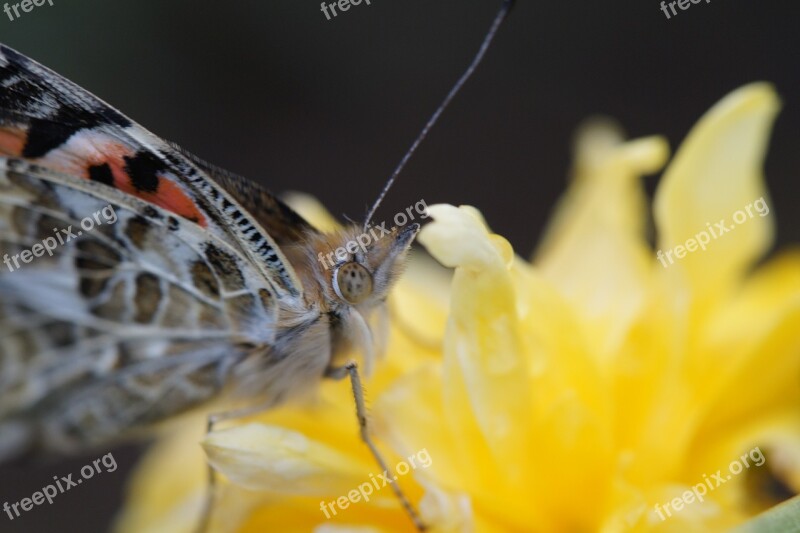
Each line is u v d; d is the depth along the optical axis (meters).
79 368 0.11
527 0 0.21
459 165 0.21
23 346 0.11
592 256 0.12
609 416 0.11
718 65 0.20
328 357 0.12
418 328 0.12
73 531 0.17
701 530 0.11
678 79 0.20
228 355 0.12
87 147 0.11
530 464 0.11
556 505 0.11
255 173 0.21
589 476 0.11
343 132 0.21
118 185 0.11
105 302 0.11
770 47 0.20
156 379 0.11
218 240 0.11
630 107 0.20
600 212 0.12
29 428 0.11
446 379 0.11
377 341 0.12
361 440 0.11
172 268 0.11
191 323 0.11
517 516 0.11
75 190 0.11
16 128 0.11
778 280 0.12
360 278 0.12
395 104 0.21
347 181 0.21
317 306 0.11
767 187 0.19
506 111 0.21
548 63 0.21
